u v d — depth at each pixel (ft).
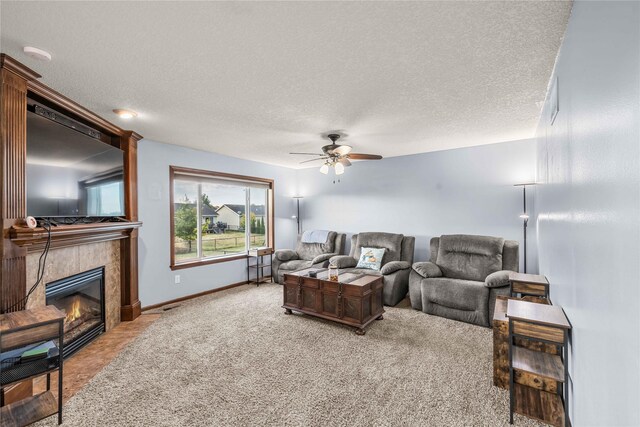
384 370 7.93
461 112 9.68
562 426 5.56
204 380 7.48
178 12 4.79
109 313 10.73
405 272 14.26
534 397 6.49
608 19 3.54
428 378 7.54
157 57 6.20
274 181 19.81
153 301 13.14
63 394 6.91
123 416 6.17
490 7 4.77
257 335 10.21
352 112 9.60
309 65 6.59
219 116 9.90
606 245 3.71
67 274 8.46
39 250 7.30
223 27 5.21
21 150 6.55
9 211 6.27
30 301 7.05
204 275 15.35
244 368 8.05
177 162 14.16
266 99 8.50
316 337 10.05
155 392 6.98
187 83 7.43
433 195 15.74
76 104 8.59
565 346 5.42
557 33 5.52
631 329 3.02
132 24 5.10
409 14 4.90
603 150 3.78
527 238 13.16
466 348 9.21
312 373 7.79
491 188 14.02
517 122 10.75
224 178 16.55
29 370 5.66
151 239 13.09
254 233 18.97
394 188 17.10
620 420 3.29
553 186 7.60
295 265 16.80
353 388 7.12
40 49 5.86
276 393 6.93
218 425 5.90
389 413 6.23
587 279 4.50
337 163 12.57
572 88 5.18
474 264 12.76
